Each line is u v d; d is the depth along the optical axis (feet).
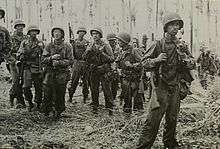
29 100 24.36
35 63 24.09
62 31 22.58
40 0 50.14
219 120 18.76
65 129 20.88
